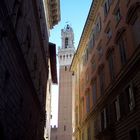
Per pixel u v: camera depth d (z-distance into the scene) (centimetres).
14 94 1681
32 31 2366
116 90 2606
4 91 1448
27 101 2205
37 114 2956
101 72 3319
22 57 1789
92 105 3706
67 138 9806
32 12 2319
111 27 3005
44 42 3475
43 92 3612
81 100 4638
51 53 4859
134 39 2259
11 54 1526
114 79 2678
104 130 2867
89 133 3791
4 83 1456
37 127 2992
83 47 4769
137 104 2084
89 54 4228
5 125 1512
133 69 2184
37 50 2784
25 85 2052
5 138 1547
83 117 4344
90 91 3934
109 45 3011
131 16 2341
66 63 11388
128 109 2277
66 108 10375
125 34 2491
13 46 1552
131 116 2172
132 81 2206
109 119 2792
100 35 3528
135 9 2262
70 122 10075
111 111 2741
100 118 3198
